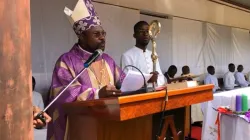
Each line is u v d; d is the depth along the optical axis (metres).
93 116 1.25
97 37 1.78
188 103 1.48
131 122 1.39
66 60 1.74
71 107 1.41
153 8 5.64
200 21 7.02
